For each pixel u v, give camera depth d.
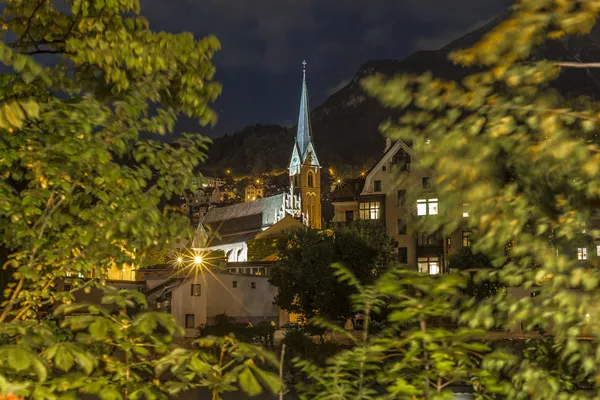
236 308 67.88
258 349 4.89
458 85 4.62
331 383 5.55
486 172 4.76
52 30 7.71
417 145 4.81
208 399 21.41
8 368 4.23
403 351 5.26
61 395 4.42
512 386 5.43
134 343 4.84
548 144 4.53
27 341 4.59
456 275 4.84
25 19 7.60
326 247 49.62
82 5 7.32
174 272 68.75
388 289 4.95
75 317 4.77
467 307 5.04
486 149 4.65
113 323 4.83
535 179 4.87
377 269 54.38
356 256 50.53
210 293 65.50
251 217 161.75
